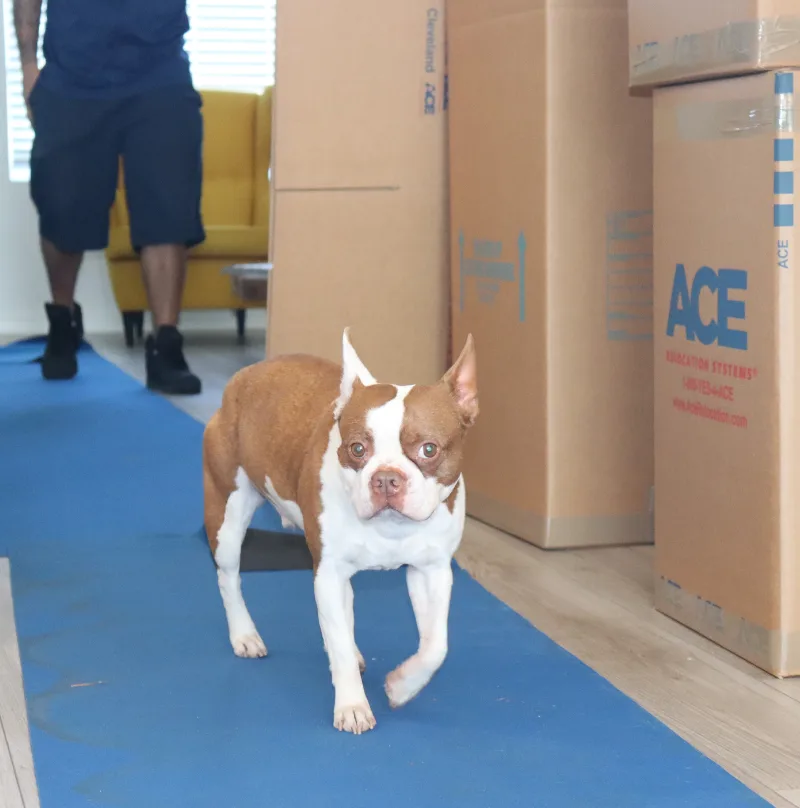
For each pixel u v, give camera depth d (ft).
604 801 5.27
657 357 7.77
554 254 8.96
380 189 10.76
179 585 8.43
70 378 18.24
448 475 5.53
